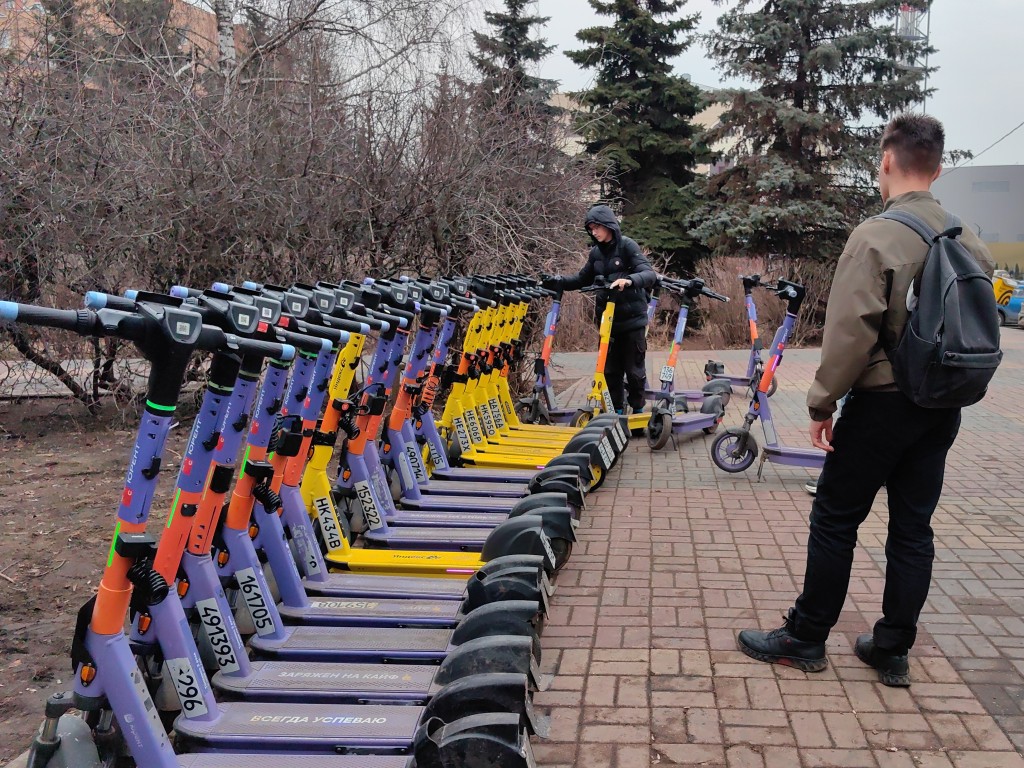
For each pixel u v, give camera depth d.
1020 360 13.73
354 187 7.45
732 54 18.81
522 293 6.55
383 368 4.46
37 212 6.42
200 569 2.96
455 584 3.92
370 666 3.13
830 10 18.08
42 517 5.29
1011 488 6.14
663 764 2.85
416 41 8.65
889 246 3.01
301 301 3.27
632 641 3.75
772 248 18.45
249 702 2.89
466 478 5.66
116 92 6.85
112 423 7.93
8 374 7.46
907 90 17.80
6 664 3.49
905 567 3.27
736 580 4.43
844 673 3.46
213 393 2.52
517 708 2.46
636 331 7.44
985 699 3.24
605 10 19.88
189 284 7.05
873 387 3.13
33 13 6.98
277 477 3.78
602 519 5.52
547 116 9.61
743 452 6.65
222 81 7.75
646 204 19.83
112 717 2.44
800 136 18.23
